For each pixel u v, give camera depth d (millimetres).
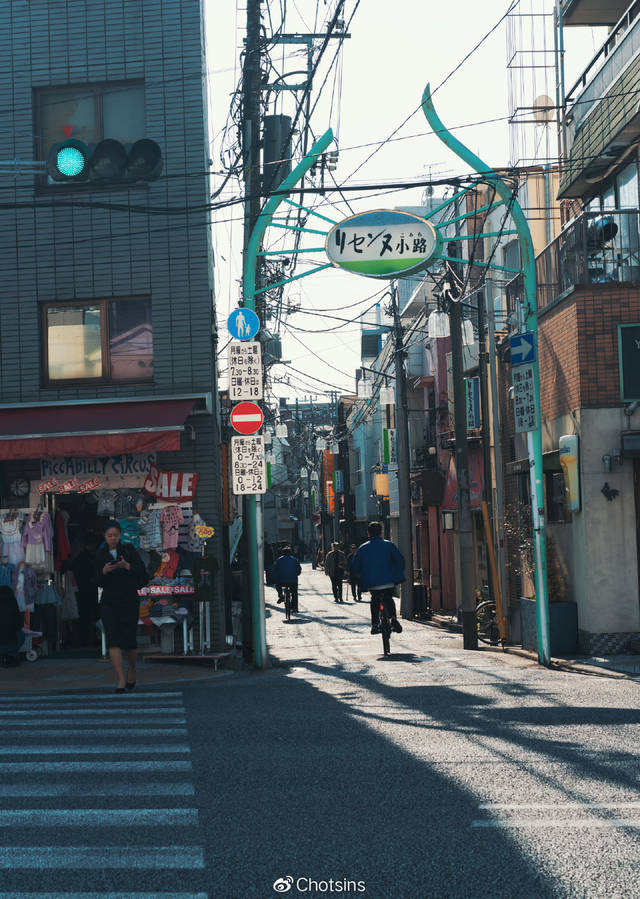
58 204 14125
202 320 15906
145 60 16203
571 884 4199
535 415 13875
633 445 14273
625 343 14586
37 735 8109
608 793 5680
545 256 17156
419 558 35969
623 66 16031
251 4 15211
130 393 15875
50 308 16219
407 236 14422
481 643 19375
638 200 16203
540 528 13734
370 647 18141
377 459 52594
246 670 14266
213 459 15758
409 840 4867
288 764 6727
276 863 4555
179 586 14773
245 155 16188
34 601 14867
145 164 12625
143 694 11047
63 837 5031
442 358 31203
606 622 14312
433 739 7527
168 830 5133
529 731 7719
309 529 95750
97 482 15328
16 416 15148
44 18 16375
